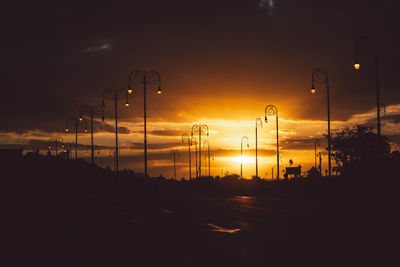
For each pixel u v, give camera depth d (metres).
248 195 64.19
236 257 11.05
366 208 26.61
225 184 93.31
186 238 15.06
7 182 92.25
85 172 102.31
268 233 15.86
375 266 9.53
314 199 41.69
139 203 41.84
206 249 12.49
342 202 34.88
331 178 48.25
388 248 11.71
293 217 22.02
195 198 52.31
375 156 44.31
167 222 21.45
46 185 89.12
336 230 15.84
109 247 13.32
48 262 10.96
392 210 24.81
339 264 9.80
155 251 12.28
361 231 15.30
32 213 30.70
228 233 16.23
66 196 64.56
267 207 31.28
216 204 37.03
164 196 61.03
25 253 12.58
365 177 44.69
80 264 10.54
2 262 11.10
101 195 65.88
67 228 19.66
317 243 12.97
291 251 11.73
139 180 71.31
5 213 31.36
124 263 10.49
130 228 18.95
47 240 15.55
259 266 9.80
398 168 42.28
